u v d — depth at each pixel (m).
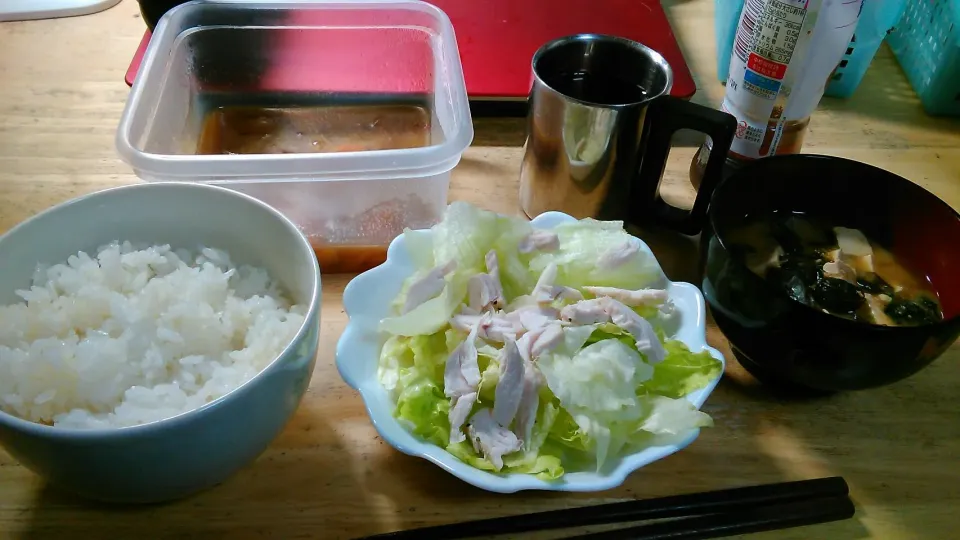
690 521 0.61
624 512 0.61
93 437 0.46
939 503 0.65
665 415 0.62
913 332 0.58
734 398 0.72
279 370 0.52
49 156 0.93
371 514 0.61
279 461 0.64
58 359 0.57
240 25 0.98
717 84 1.14
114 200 0.66
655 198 0.86
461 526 0.59
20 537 0.58
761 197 0.79
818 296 0.71
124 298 0.65
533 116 0.83
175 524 0.59
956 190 0.98
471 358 0.63
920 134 1.08
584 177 0.84
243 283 0.69
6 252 0.61
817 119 1.09
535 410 0.61
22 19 1.17
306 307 0.64
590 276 0.74
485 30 1.13
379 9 0.98
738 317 0.66
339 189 0.80
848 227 0.79
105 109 1.01
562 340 0.65
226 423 0.50
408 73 1.03
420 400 0.61
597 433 0.59
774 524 0.61
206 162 0.73
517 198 0.93
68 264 0.66
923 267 0.74
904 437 0.70
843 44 0.79
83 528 0.58
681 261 0.87
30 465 0.51
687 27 1.26
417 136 0.94
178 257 0.70
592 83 0.85
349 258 0.83
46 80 1.05
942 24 1.09
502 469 0.58
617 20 1.18
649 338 0.66
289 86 1.00
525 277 0.73
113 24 1.18
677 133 1.05
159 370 0.61
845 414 0.72
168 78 0.89
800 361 0.64
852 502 0.64
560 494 0.63
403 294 0.70
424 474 0.64
